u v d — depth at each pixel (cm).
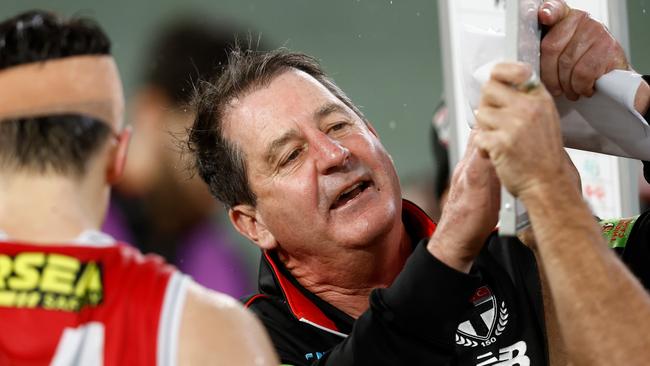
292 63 764
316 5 1541
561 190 510
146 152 1305
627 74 628
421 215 763
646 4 1541
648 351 492
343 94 777
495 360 682
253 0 1489
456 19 912
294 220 727
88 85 464
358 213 714
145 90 1354
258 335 458
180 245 1296
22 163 452
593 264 502
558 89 642
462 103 926
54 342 429
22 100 455
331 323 734
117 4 1436
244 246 1321
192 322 439
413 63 1592
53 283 438
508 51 523
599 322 497
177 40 1379
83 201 462
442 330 606
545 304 686
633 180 848
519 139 506
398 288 610
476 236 597
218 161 771
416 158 1588
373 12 1577
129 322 437
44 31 462
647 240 693
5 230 449
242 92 753
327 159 708
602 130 656
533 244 706
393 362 608
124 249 464
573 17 630
